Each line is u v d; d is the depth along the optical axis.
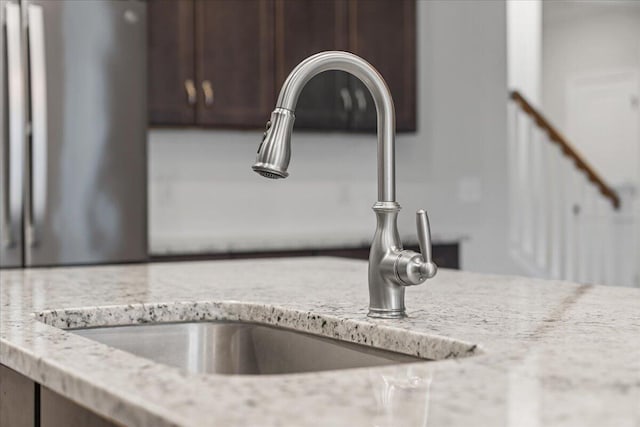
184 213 4.14
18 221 3.01
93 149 3.16
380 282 1.22
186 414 0.67
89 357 0.94
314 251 3.86
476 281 1.81
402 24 4.36
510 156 4.94
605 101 7.55
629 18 7.38
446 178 4.87
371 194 4.68
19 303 1.47
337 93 4.15
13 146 3.00
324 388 0.77
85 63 3.14
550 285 1.73
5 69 3.00
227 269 2.15
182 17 3.74
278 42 3.96
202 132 4.18
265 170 1.07
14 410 1.15
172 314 1.47
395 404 0.70
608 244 5.07
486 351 0.96
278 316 1.37
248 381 0.80
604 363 0.88
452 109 4.88
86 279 1.90
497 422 0.65
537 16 6.04
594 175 5.01
